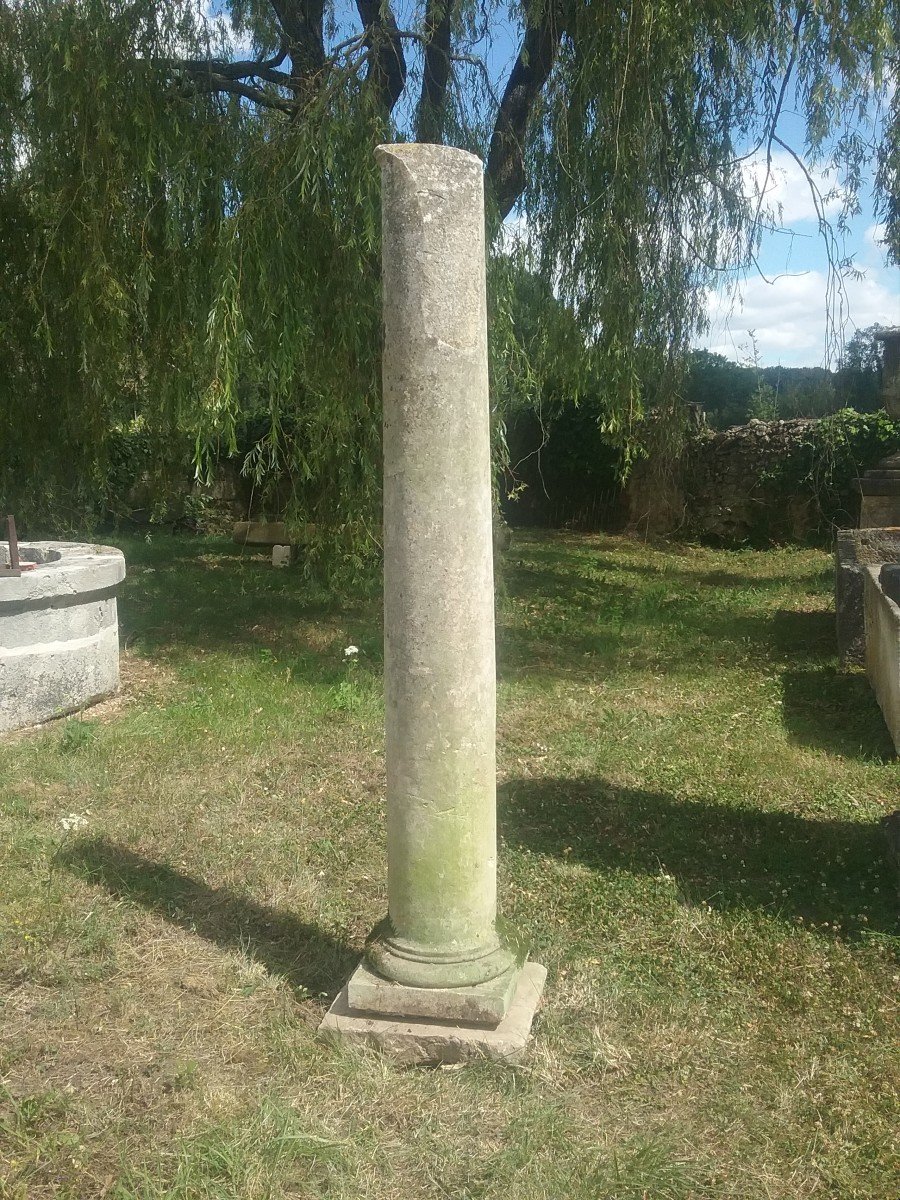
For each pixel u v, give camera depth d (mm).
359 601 10227
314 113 6988
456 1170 2475
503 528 11625
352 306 7488
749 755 5570
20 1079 2789
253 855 4281
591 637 8867
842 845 4344
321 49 8336
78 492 10891
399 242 2760
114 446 15508
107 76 7160
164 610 9609
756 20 7168
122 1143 2527
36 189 7680
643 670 7648
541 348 8758
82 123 7309
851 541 7816
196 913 3785
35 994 3215
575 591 11484
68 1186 2383
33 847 4254
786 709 6535
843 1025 3051
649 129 7320
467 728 2891
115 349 7703
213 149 7492
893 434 15008
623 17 7109
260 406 9539
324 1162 2479
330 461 9117
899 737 5445
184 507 16625
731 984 3289
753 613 10008
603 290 7809
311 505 9672
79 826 4516
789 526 15820
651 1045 2965
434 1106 2693
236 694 6645
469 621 2859
